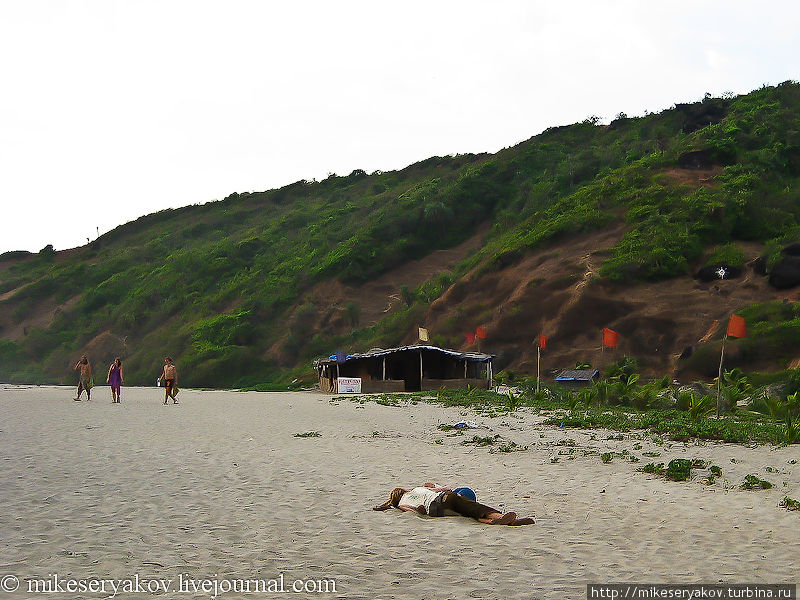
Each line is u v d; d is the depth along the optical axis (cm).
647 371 5747
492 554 768
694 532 861
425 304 8138
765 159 8238
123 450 1595
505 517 908
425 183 13000
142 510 989
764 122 9112
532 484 1205
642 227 7206
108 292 12206
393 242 10531
